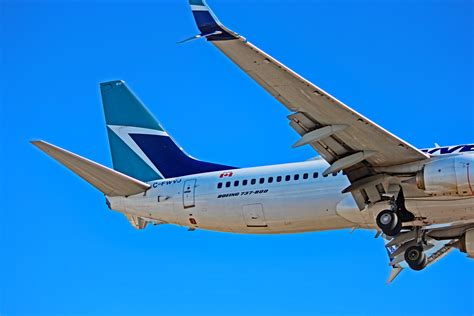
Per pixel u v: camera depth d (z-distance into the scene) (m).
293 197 99.38
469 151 94.00
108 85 115.56
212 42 78.31
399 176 95.25
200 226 105.81
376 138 91.25
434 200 95.06
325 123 89.81
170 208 106.19
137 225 110.31
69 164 101.38
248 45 79.12
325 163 100.31
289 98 87.00
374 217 97.50
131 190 107.56
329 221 99.00
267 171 102.38
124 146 113.31
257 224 101.94
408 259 103.44
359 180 95.94
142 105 114.06
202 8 77.94
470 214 95.50
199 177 106.31
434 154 94.56
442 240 103.44
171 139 111.94
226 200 102.88
